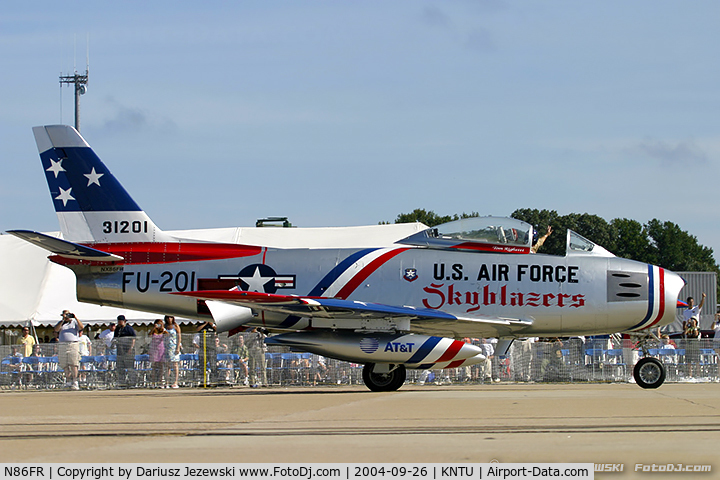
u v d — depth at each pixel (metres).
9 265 58.19
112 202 34.84
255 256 33.34
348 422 16.55
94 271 33.97
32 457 11.80
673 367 37.62
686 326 40.75
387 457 11.61
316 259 32.88
